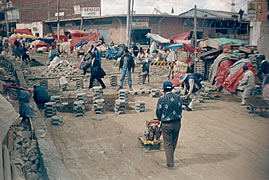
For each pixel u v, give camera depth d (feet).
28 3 168.45
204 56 48.14
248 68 31.53
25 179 14.01
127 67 37.50
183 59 55.21
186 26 116.06
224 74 38.96
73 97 34.58
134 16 109.50
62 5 177.88
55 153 16.06
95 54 35.70
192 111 28.19
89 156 16.85
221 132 21.34
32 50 103.91
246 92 29.99
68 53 93.56
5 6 173.58
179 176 14.29
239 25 117.50
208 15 127.03
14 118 11.13
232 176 13.75
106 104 30.73
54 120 22.99
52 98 28.45
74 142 19.12
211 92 38.68
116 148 18.19
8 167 10.45
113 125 23.11
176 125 14.75
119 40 115.03
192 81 27.20
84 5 180.75
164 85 14.97
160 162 16.10
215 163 15.80
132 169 15.17
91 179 13.94
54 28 152.87
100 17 118.32
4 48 84.79
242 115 26.14
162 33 112.88
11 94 21.99
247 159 15.76
